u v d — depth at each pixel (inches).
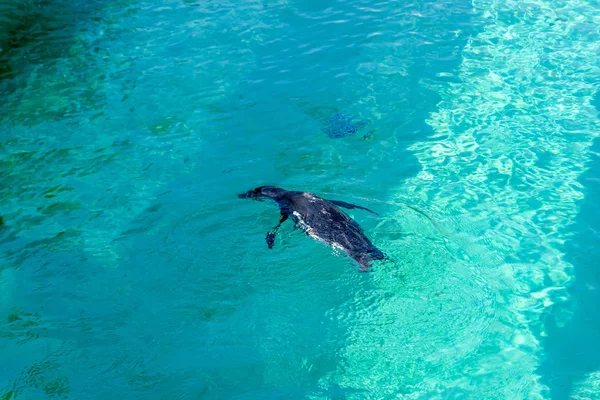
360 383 215.3
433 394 209.8
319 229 273.3
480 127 373.7
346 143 362.6
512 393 209.0
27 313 251.0
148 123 393.7
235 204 306.0
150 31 518.3
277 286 253.6
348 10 541.6
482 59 446.0
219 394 212.2
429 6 537.6
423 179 327.9
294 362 223.6
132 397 212.4
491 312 241.9
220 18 538.9
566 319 240.7
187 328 239.5
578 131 365.1
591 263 269.4
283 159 349.1
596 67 429.1
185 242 282.4
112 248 285.3
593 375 216.5
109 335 239.0
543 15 506.6
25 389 216.8
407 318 237.6
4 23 527.5
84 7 569.0
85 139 379.6
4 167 354.6
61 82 446.6
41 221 309.7
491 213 300.7
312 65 453.1
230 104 410.0
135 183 335.3
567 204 307.0
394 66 443.8
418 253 267.7
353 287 250.4
